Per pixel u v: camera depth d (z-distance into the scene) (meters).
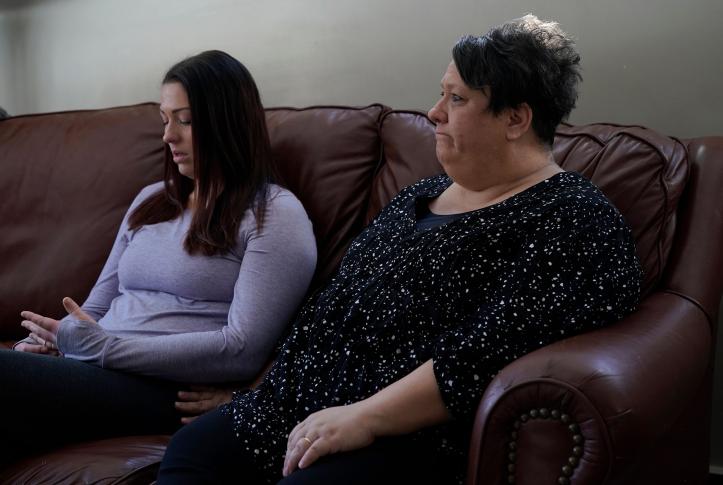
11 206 2.12
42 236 2.08
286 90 2.42
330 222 1.80
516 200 1.30
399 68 2.24
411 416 1.14
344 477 1.12
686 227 1.50
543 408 1.01
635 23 1.93
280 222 1.63
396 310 1.26
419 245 1.32
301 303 1.68
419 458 1.17
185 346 1.54
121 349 1.54
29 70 2.85
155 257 1.71
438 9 2.16
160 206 1.80
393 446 1.17
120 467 1.33
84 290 1.99
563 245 1.18
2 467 1.42
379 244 1.44
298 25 2.38
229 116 1.70
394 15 2.23
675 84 1.90
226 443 1.30
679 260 1.48
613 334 1.14
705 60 1.87
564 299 1.15
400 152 1.77
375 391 1.24
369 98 2.29
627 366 1.04
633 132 1.56
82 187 2.07
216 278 1.65
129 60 2.66
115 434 1.52
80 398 1.47
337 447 1.14
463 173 1.36
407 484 1.15
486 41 1.31
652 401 1.02
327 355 1.31
